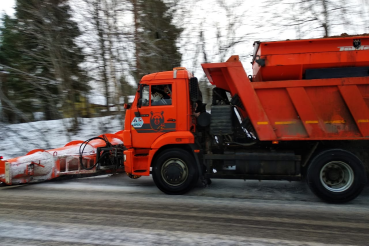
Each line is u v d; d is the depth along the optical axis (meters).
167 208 4.67
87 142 7.07
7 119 13.77
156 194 5.62
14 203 5.07
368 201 4.98
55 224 3.98
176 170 5.46
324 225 3.86
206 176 5.40
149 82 5.64
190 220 4.09
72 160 6.87
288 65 4.96
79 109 13.04
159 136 5.57
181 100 5.47
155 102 5.63
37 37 11.55
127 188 6.16
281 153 5.13
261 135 5.06
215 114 5.39
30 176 6.36
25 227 3.89
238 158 5.22
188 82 5.52
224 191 5.75
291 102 4.98
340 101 4.80
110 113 12.72
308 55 4.91
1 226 3.94
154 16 11.77
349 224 3.89
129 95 12.27
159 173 5.55
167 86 5.58
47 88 13.30
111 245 3.29
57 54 11.56
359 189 4.72
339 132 4.82
